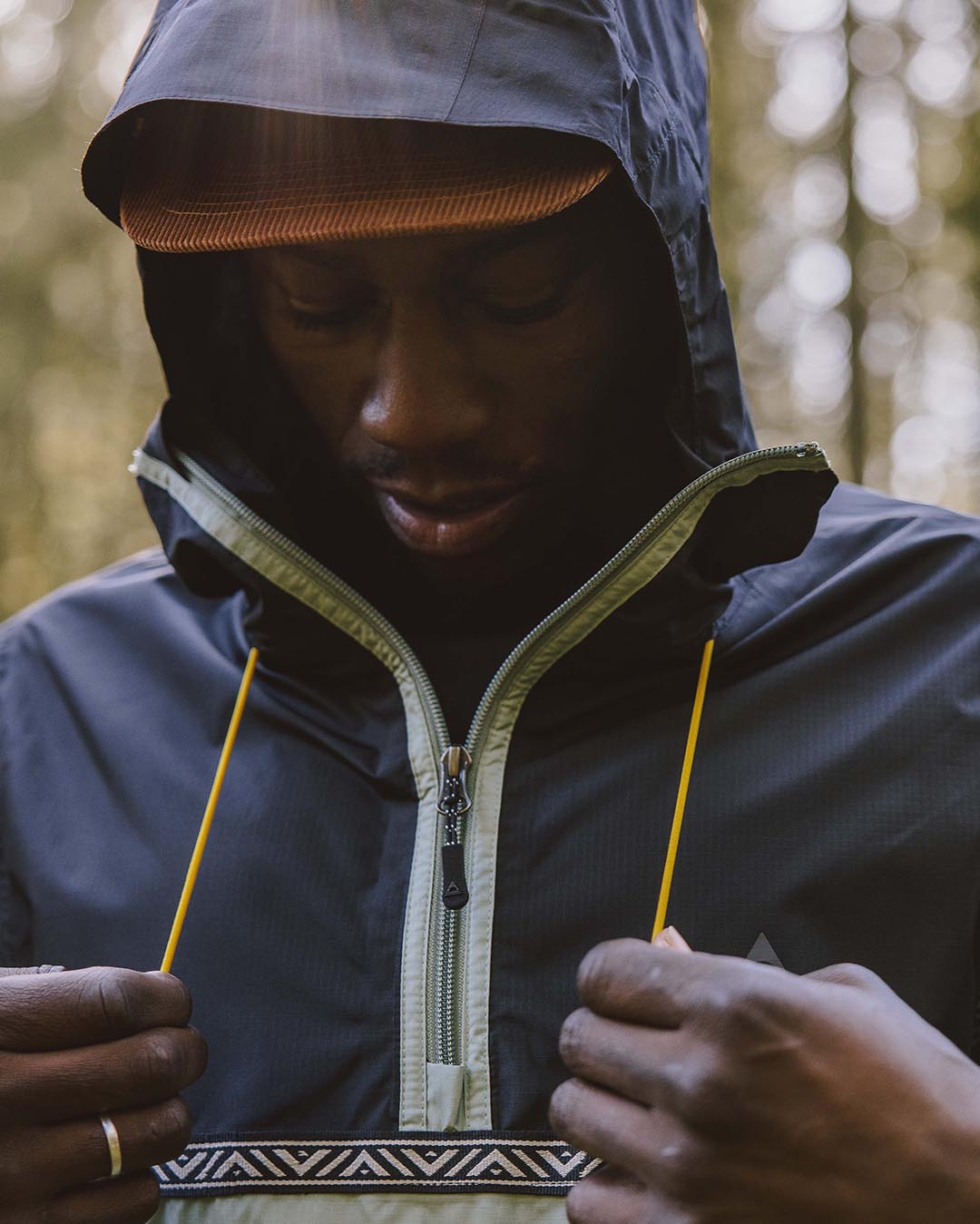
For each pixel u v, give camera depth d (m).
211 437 0.94
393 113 0.72
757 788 0.82
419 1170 0.76
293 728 0.90
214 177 0.80
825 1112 0.59
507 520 0.86
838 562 0.92
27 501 4.91
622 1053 0.63
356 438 0.86
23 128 4.91
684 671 0.86
